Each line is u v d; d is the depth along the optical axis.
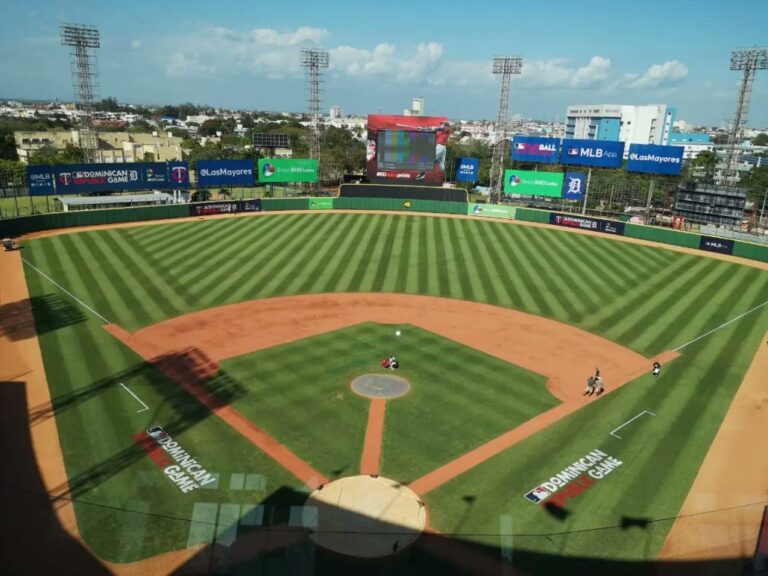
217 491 18.59
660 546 16.09
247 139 168.38
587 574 15.01
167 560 15.09
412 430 23.03
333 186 101.31
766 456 21.97
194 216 66.62
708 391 27.45
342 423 23.38
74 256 48.00
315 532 16.34
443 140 73.62
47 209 66.44
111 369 27.66
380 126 73.50
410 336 33.28
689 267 52.06
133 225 60.94
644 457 21.69
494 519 17.75
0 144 126.19
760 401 26.53
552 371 29.28
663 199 84.88
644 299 41.88
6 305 36.09
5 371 27.25
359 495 18.56
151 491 18.53
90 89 81.25
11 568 14.68
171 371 27.66
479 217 73.62
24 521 16.66
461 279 45.53
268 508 17.58
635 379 28.62
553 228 68.69
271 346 31.06
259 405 24.59
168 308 36.53
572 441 22.66
